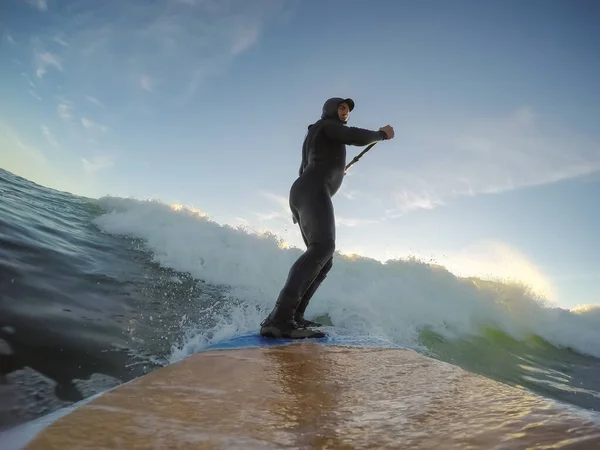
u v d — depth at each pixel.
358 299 6.07
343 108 4.05
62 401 2.04
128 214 6.88
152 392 1.79
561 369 5.70
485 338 6.28
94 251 5.04
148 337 3.16
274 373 2.15
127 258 5.25
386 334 5.44
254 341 3.15
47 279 3.54
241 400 1.69
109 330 3.03
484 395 1.70
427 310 6.44
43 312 2.91
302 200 3.73
